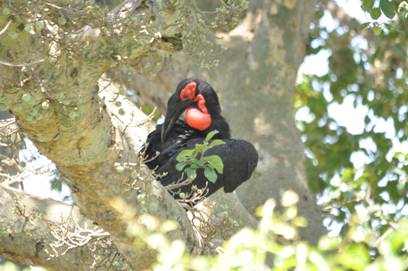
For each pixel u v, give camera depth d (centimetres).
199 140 1253
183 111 1304
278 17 1795
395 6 1270
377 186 1744
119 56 804
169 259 623
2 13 745
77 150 849
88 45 788
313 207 1645
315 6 1936
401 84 2081
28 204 1070
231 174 1227
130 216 809
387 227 1423
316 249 614
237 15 903
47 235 1066
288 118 1745
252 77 1748
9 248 1067
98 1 1294
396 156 1703
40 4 759
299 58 1817
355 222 686
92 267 1051
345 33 2092
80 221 1069
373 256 970
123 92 969
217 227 1031
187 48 895
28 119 790
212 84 1736
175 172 1146
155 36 834
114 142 877
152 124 1344
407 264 608
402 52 1917
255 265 611
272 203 632
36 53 773
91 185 891
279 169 1672
